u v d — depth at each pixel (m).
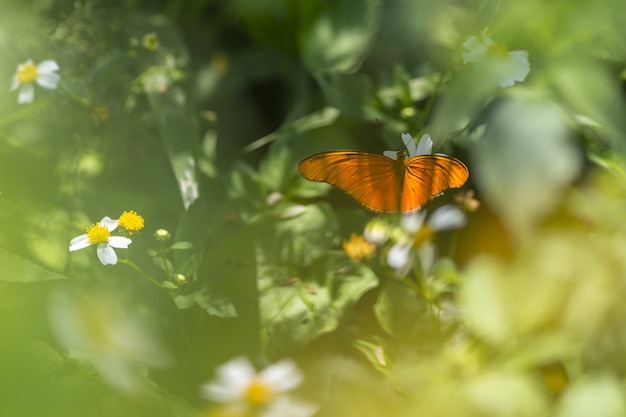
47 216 1.11
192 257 1.08
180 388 1.07
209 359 1.08
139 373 1.02
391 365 1.07
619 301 1.07
